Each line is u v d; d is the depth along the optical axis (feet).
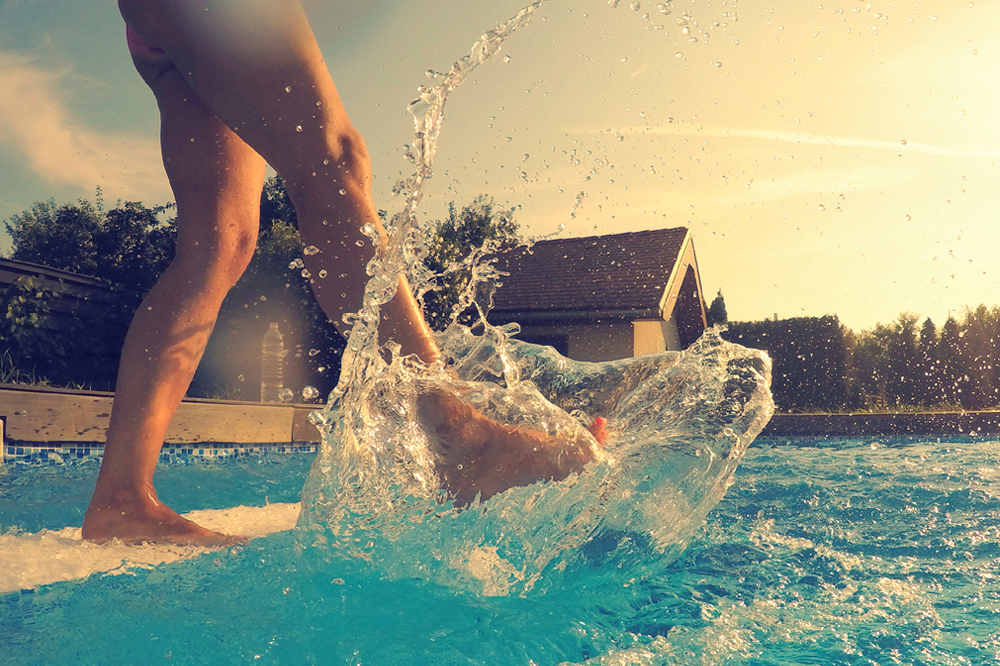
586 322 40.09
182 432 16.24
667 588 3.90
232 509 6.20
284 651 2.65
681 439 5.14
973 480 9.23
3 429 12.39
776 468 11.60
